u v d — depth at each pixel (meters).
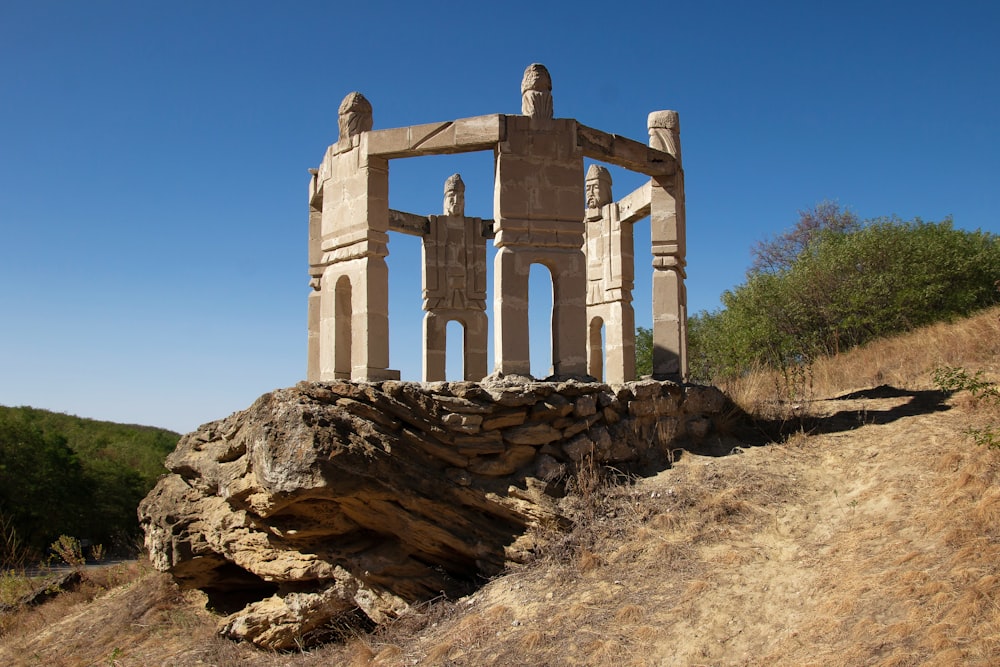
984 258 25.22
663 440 12.64
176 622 14.70
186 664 12.25
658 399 12.82
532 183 12.91
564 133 13.09
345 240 13.59
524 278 12.80
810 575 8.95
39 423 44.69
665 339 14.61
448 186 20.86
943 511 9.32
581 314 13.01
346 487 10.58
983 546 8.43
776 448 12.50
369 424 10.90
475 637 9.51
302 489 10.50
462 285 20.58
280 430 10.86
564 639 8.86
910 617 7.64
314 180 16.09
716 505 10.79
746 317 26.27
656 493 11.37
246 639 12.29
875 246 25.77
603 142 13.68
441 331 20.50
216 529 13.61
